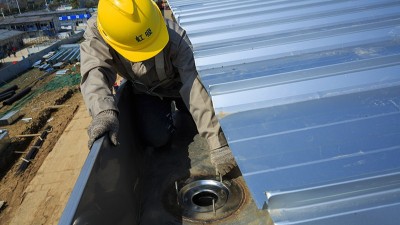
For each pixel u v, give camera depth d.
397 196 1.00
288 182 1.07
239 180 2.47
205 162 2.76
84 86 2.46
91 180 1.55
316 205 1.00
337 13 2.52
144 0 2.58
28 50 34.31
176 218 2.22
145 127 2.97
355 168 1.09
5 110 18.09
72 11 51.09
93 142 1.88
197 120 2.37
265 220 2.10
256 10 2.92
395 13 2.35
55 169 12.50
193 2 3.88
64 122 16.00
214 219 2.16
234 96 1.58
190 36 2.40
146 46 2.61
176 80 3.08
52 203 10.70
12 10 71.56
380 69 1.64
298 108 1.46
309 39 2.08
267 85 1.64
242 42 2.17
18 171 12.48
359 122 1.32
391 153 1.14
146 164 2.84
